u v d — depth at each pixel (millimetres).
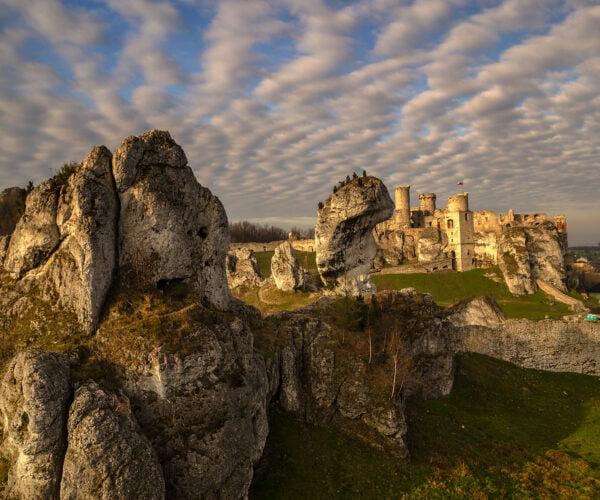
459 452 41281
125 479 23016
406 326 52500
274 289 84812
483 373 59969
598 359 65812
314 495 31562
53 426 23875
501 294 116375
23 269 33281
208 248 39688
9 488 23828
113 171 33594
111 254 32688
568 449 45094
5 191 55500
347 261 68938
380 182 65875
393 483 34812
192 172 37844
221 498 27156
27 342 29734
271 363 39562
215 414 28516
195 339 29797
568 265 137625
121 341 28953
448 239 143125
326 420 40031
